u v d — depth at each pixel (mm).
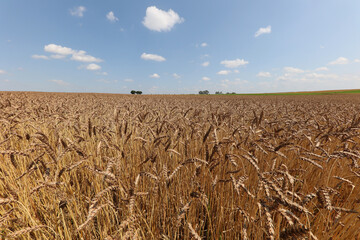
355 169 2736
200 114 5277
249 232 1715
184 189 2457
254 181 2564
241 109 7824
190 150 2820
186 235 1855
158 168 2834
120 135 2746
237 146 2131
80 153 1782
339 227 1849
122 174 2281
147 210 2182
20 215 1805
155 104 9859
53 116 4238
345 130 2881
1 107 5391
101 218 2027
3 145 2678
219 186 2420
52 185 1690
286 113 6086
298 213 1483
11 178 2346
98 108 6812
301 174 2746
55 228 1834
